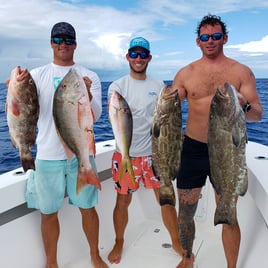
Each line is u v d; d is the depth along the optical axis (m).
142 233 2.91
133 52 2.33
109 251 2.65
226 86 1.67
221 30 1.95
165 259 2.50
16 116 1.76
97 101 2.16
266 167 2.24
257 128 10.25
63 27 2.05
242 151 1.66
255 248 2.10
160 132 1.75
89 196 2.21
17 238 2.15
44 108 2.07
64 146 1.87
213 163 1.77
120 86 2.39
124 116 1.94
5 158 7.32
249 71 1.97
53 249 2.23
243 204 2.53
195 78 2.09
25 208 2.20
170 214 2.54
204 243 2.70
